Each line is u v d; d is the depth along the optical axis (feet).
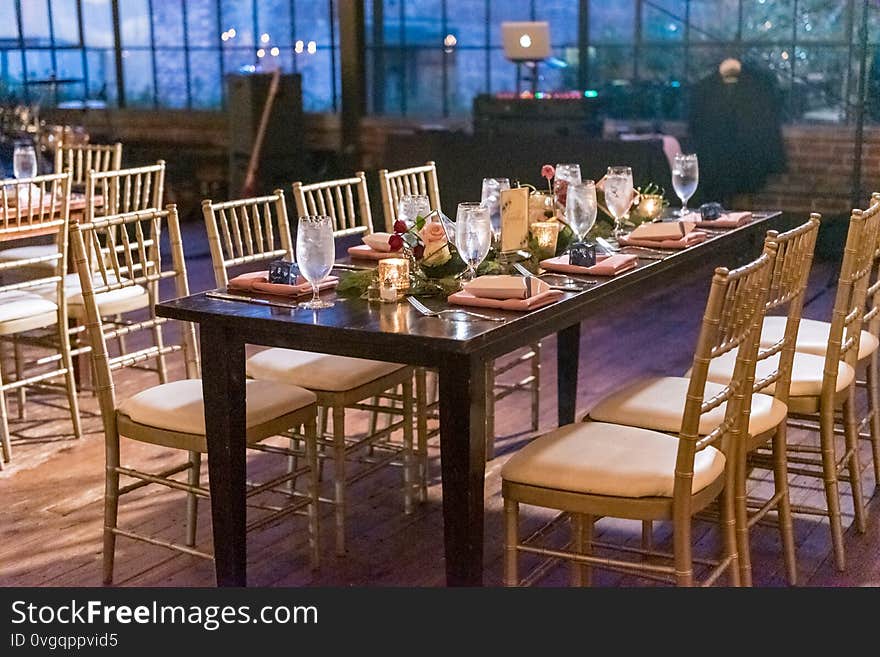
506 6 30.96
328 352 8.34
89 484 12.37
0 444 13.01
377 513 11.59
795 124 26.99
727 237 11.84
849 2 26.18
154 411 9.46
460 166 26.27
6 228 13.55
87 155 18.26
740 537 9.09
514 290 8.55
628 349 18.07
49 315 13.39
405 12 32.35
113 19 32.50
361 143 32.40
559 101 26.35
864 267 10.35
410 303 8.80
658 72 29.25
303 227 8.59
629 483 7.81
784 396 9.68
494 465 12.77
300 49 33.06
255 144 30.63
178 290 12.04
